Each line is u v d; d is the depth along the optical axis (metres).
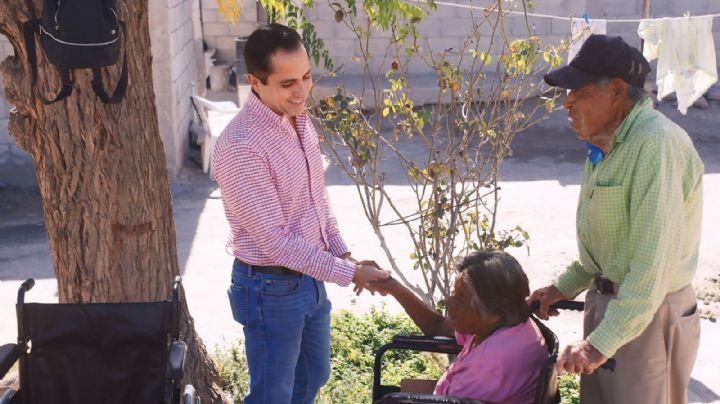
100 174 4.55
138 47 4.55
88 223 4.61
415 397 3.08
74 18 3.90
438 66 5.30
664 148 3.21
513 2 5.73
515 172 12.77
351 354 6.10
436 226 5.39
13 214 11.35
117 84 4.43
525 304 3.29
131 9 4.44
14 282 8.67
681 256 3.41
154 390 3.83
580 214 3.61
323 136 5.37
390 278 3.91
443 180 5.43
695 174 3.34
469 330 3.32
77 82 4.41
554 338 3.25
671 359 3.50
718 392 5.94
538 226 10.08
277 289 3.89
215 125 13.27
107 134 4.51
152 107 4.73
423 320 3.95
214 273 8.70
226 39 19.61
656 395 3.47
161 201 4.82
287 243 3.79
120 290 4.70
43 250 9.77
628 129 3.29
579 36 5.80
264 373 3.98
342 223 10.34
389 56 16.27
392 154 13.30
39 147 4.55
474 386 3.22
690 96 9.01
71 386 3.81
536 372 3.23
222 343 6.80
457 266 3.32
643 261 3.21
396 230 10.04
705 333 6.91
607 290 3.51
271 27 3.74
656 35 8.90
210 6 19.38
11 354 3.63
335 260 3.85
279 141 3.82
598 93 3.31
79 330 3.78
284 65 3.67
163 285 4.87
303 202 4.01
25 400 3.79
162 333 3.81
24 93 4.41
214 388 5.30
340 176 12.48
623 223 3.34
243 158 3.73
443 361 6.02
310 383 4.34
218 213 11.06
